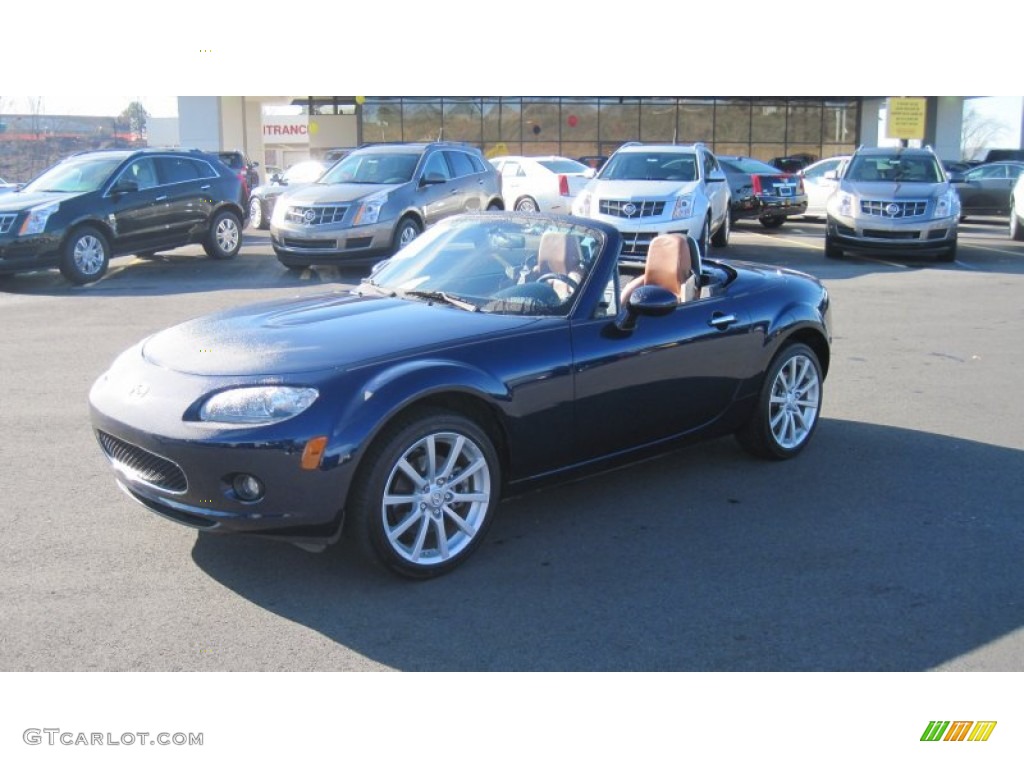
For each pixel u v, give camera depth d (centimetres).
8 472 530
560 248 492
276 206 1374
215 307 1091
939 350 909
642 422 490
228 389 385
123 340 900
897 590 409
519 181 2217
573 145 3731
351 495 386
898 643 367
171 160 1461
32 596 387
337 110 3750
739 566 430
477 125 3700
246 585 401
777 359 560
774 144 3853
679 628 374
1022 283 1358
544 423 442
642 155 1495
